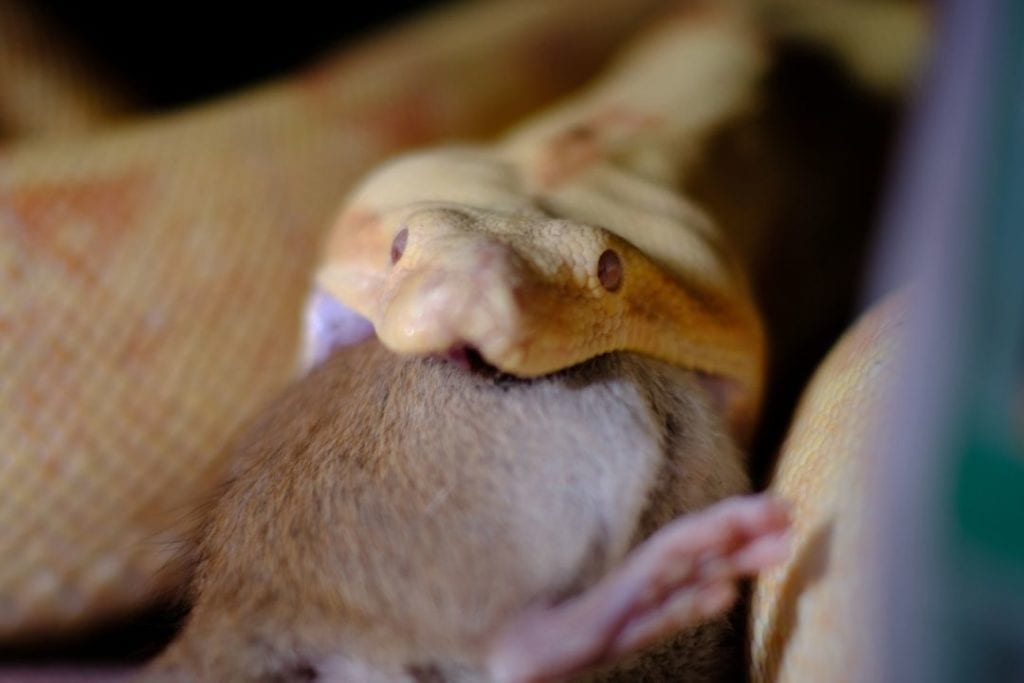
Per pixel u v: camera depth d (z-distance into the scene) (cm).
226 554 27
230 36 61
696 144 38
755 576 27
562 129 36
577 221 28
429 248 26
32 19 54
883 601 22
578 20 54
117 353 38
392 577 25
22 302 37
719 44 46
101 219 39
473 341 25
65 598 37
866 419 26
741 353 30
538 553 25
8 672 37
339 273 30
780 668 25
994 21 22
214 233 40
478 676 25
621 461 26
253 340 40
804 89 46
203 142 41
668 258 30
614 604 25
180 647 26
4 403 37
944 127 23
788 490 27
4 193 38
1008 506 21
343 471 26
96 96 55
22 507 37
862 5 52
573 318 26
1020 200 21
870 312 31
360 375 28
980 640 21
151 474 38
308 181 43
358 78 47
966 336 21
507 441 26
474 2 62
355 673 25
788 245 42
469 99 50
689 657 27
